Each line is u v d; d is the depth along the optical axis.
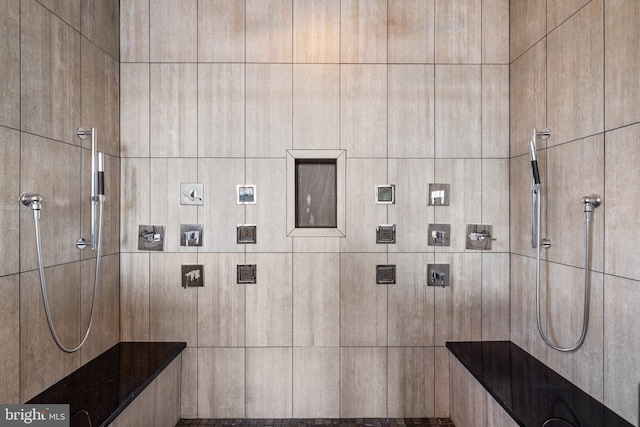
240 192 2.02
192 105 2.03
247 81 2.02
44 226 1.46
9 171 1.29
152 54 2.03
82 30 1.71
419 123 2.04
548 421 1.28
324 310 2.03
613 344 1.31
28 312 1.38
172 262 2.03
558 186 1.62
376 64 2.03
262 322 2.03
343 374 2.03
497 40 2.05
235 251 2.03
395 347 2.04
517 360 1.80
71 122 1.62
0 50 1.25
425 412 2.05
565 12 1.57
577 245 1.50
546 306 1.71
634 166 1.22
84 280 1.72
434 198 2.02
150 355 1.86
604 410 1.34
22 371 1.35
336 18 2.04
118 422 1.43
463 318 2.05
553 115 1.65
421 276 2.04
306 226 2.08
